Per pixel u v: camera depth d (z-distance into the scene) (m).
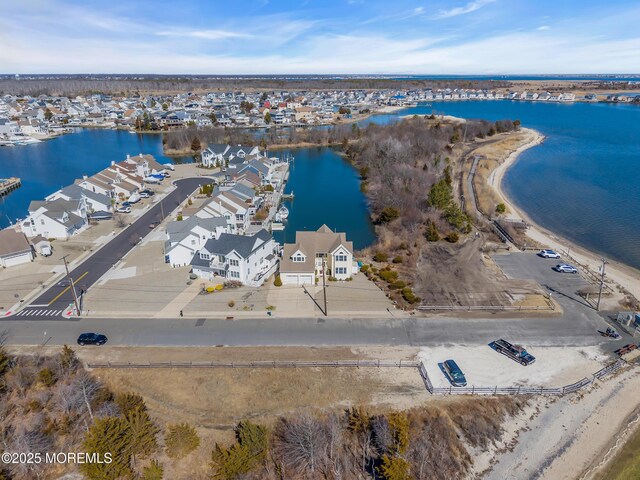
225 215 86.56
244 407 41.09
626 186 120.75
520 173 136.75
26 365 46.41
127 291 62.62
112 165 119.56
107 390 42.53
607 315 56.88
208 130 181.25
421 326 54.03
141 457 35.66
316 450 35.38
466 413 40.84
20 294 61.81
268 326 53.84
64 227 82.50
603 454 37.50
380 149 142.38
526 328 53.91
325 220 97.06
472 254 75.44
